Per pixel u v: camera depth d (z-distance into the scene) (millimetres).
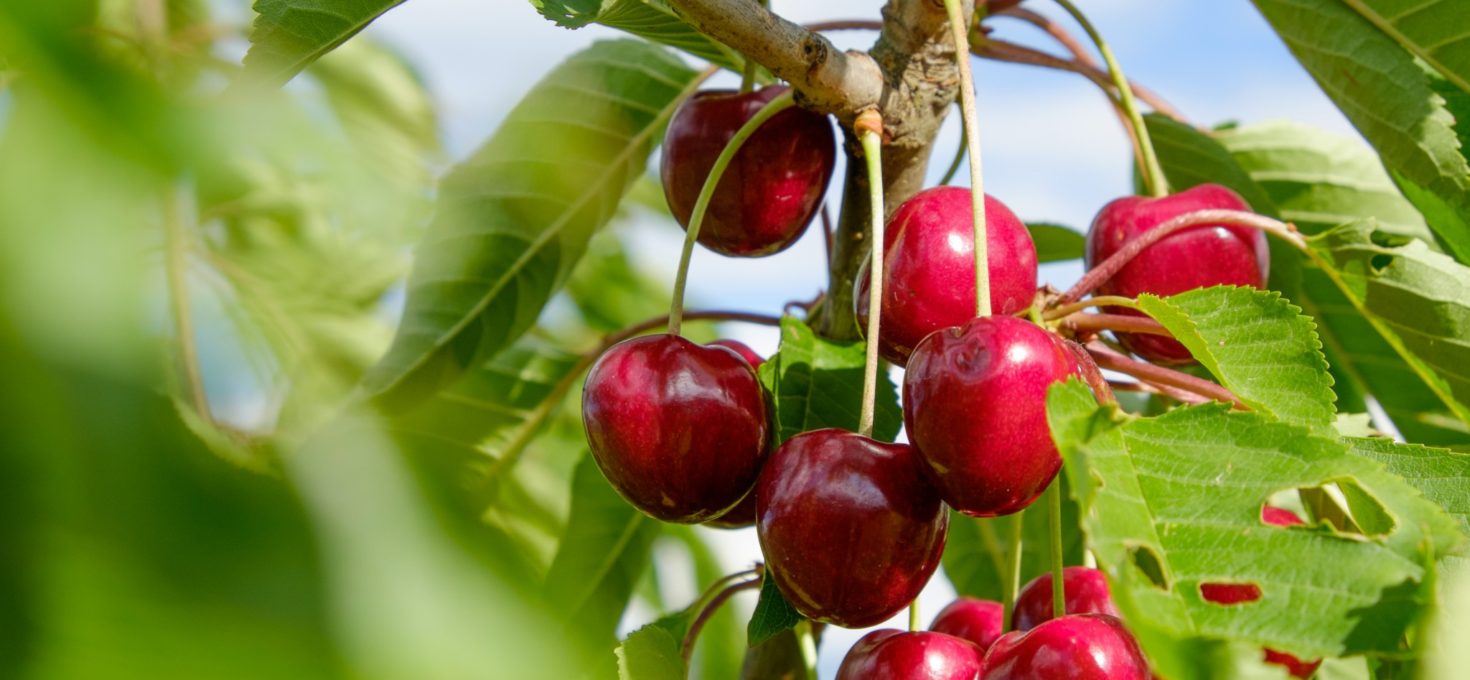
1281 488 330
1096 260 441
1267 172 506
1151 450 334
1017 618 402
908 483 363
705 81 481
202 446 142
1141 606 315
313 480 144
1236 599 328
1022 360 351
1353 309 486
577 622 482
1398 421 495
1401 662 336
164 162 145
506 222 461
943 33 405
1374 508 362
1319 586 321
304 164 162
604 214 474
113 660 132
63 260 133
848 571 362
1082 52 475
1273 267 487
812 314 452
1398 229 497
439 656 135
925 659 382
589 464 489
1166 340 434
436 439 167
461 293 465
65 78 147
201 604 134
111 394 134
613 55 478
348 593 135
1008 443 351
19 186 136
